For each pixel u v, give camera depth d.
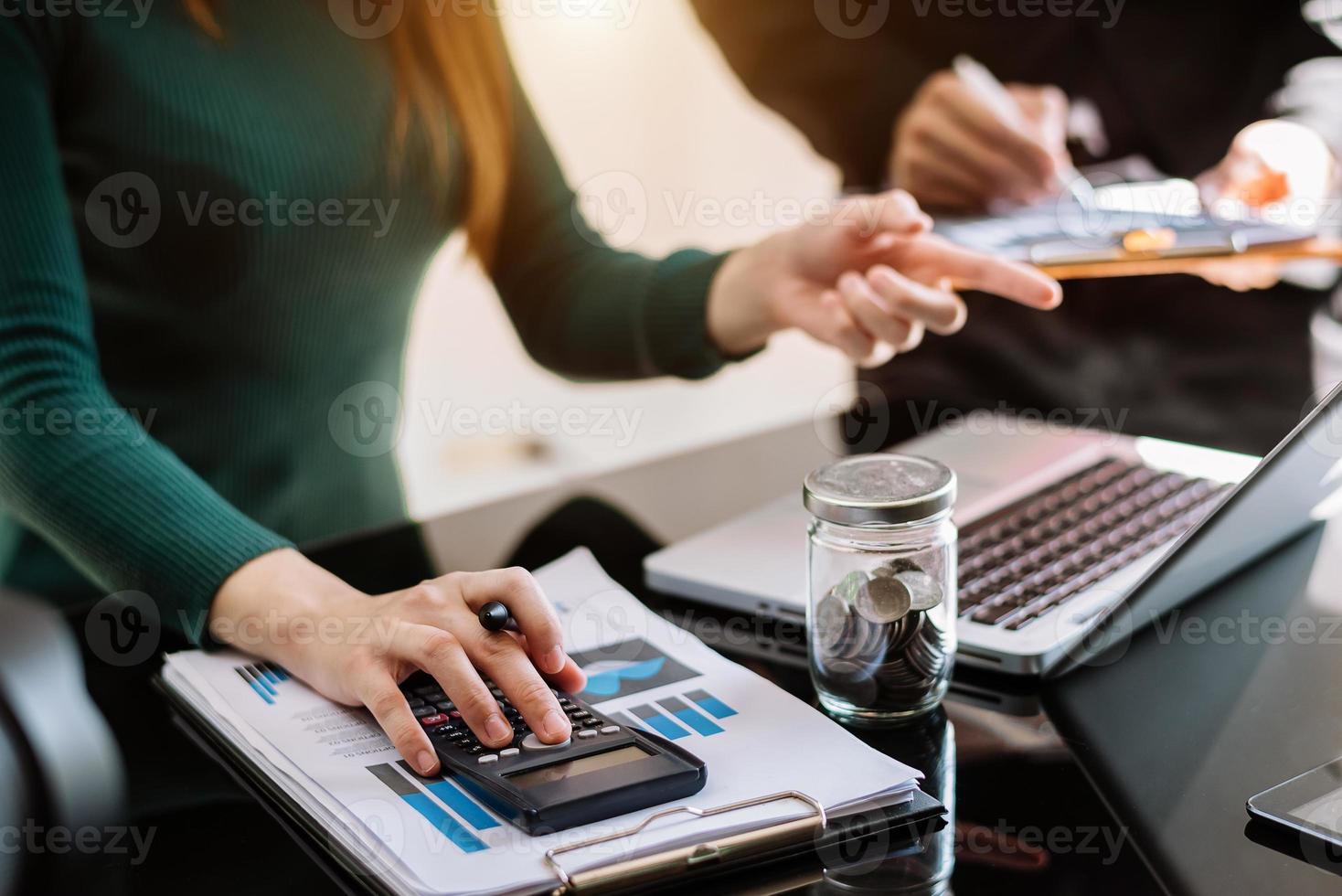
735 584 0.74
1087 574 0.71
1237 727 0.58
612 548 0.86
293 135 1.14
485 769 0.51
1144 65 1.39
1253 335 1.39
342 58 1.17
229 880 0.48
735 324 1.10
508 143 1.26
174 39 1.09
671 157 2.31
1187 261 0.85
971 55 1.43
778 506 0.89
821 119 1.47
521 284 1.29
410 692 0.60
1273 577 0.75
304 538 1.28
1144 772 0.54
